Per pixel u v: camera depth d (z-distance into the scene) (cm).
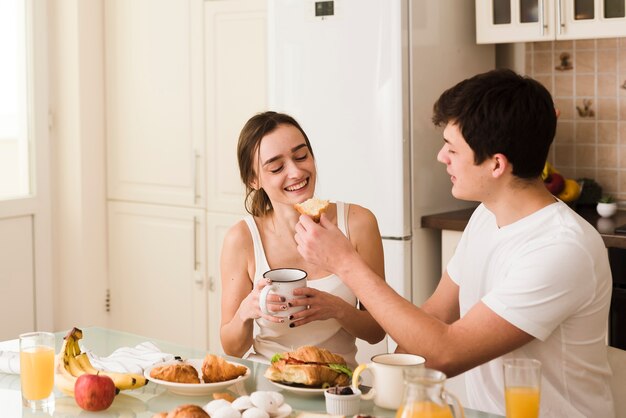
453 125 165
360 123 306
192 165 379
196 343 388
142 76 394
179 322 393
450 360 158
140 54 394
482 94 161
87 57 401
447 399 121
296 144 199
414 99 302
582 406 165
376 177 304
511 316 157
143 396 159
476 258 179
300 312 180
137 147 399
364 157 306
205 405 154
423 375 122
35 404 155
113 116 407
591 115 331
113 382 153
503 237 169
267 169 199
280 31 321
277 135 199
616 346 273
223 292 209
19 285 401
